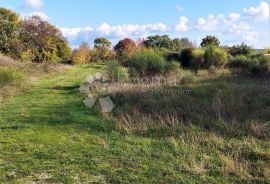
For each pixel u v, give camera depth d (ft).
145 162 25.07
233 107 38.73
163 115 37.35
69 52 164.04
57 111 43.57
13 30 128.16
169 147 28.07
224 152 26.66
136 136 31.68
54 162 25.50
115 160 25.64
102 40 186.50
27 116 40.75
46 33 140.56
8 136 32.27
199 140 29.07
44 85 71.97
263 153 25.52
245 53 106.01
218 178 22.17
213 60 87.51
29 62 112.37
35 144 29.78
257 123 32.27
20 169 24.22
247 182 21.61
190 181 21.79
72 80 81.76
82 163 25.20
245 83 58.18
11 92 58.29
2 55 100.42
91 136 31.73
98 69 121.29
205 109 38.78
